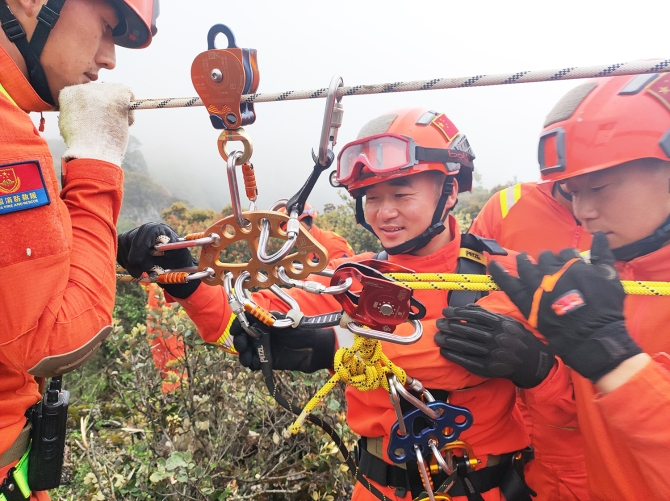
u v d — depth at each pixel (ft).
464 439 3.76
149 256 3.46
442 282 3.12
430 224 4.07
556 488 4.12
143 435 7.71
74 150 3.08
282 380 7.67
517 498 3.87
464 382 3.60
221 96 2.78
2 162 2.54
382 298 2.89
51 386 3.67
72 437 8.36
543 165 3.18
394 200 4.02
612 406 2.57
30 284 2.64
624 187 2.81
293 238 2.85
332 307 4.32
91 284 2.99
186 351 7.36
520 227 3.76
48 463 3.62
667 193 2.77
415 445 3.52
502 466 3.89
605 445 3.04
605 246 2.83
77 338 2.89
